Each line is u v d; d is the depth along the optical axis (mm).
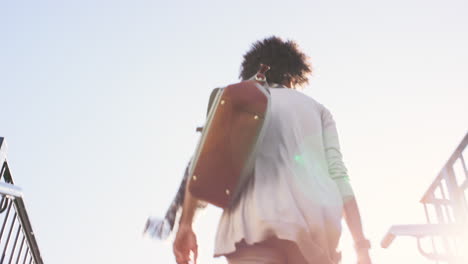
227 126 1190
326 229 1163
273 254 1116
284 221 1098
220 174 1165
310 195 1178
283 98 1431
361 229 1286
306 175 1229
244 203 1179
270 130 1307
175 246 1176
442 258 3414
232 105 1204
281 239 1102
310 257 1082
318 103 1529
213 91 1290
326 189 1244
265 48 1647
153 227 1205
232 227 1161
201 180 1163
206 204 1199
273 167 1226
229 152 1175
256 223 1118
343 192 1316
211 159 1173
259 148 1215
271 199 1146
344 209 1313
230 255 1156
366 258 1250
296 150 1277
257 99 1221
